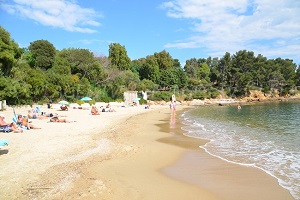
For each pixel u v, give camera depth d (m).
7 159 11.76
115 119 31.41
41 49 59.62
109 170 10.95
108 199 8.02
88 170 10.72
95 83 65.12
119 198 8.15
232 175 10.73
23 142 15.21
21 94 38.75
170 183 9.77
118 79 67.38
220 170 11.45
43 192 8.32
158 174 10.83
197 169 11.62
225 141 18.30
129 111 46.31
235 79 113.56
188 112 49.50
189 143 17.61
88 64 64.94
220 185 9.60
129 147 15.51
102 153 13.69
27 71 45.34
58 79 50.09
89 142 16.17
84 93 56.38
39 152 13.13
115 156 13.30
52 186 8.82
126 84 75.50
